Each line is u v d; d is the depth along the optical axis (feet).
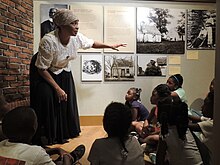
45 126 9.82
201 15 14.64
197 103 14.89
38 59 9.68
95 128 13.39
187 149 6.77
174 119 6.90
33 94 9.89
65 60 10.34
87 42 11.29
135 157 6.11
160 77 14.56
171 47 14.57
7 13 11.28
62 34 9.90
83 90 14.21
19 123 5.35
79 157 8.15
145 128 9.94
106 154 6.03
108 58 14.24
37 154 5.20
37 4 13.80
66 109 10.68
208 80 14.88
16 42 12.12
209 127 7.42
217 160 3.17
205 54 14.82
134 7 14.29
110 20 14.14
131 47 14.33
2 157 5.08
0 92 9.26
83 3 14.01
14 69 11.98
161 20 14.43
